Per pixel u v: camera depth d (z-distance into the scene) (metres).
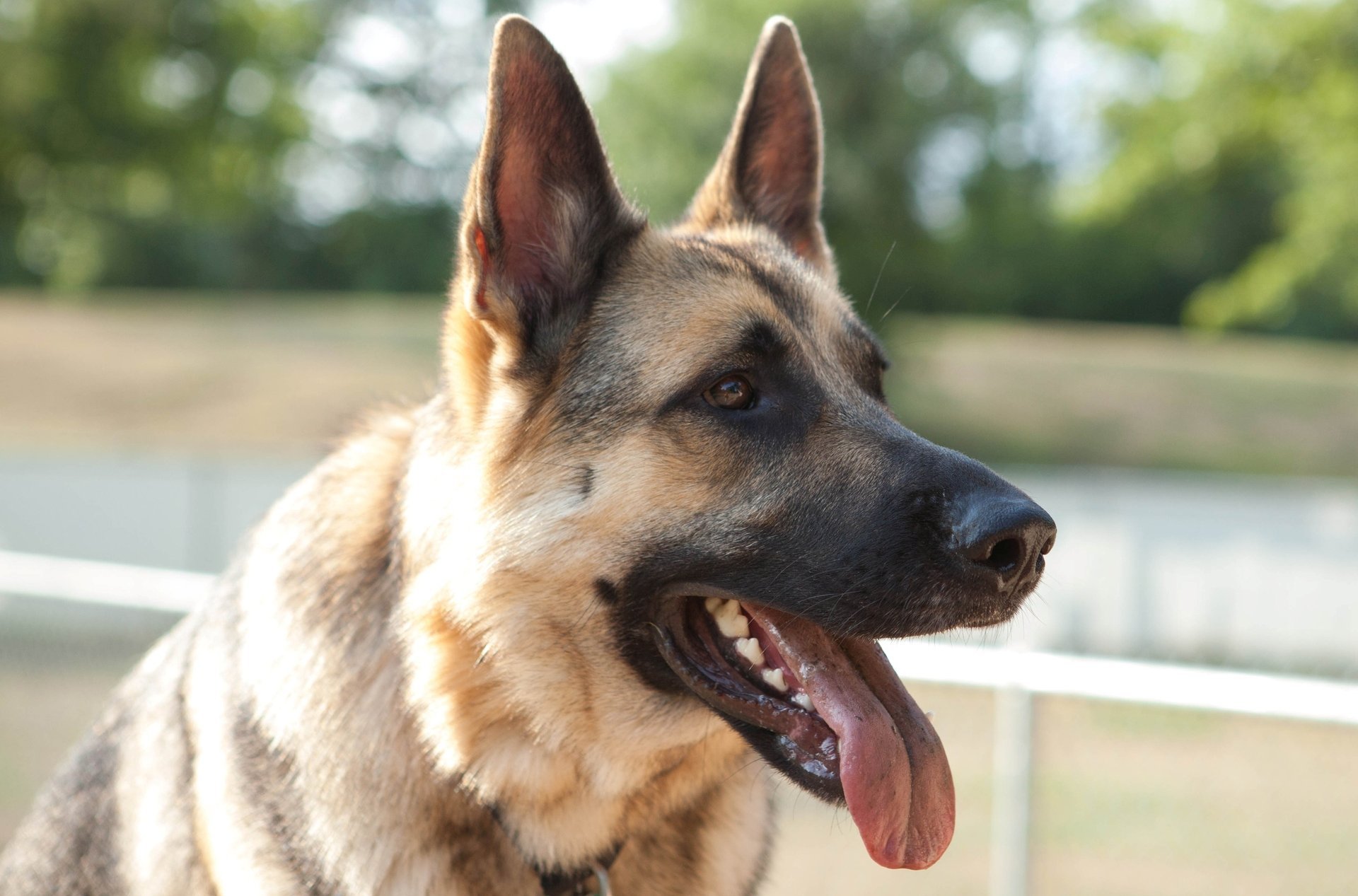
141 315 32.03
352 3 30.84
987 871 5.30
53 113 21.28
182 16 21.98
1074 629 10.29
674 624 2.93
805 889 5.31
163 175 23.31
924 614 2.76
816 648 2.96
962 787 5.37
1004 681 4.40
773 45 3.70
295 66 25.30
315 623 2.91
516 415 2.89
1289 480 20.69
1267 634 9.92
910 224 26.08
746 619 3.04
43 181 23.08
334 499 3.11
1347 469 21.56
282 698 2.86
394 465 3.19
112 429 20.39
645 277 3.00
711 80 25.08
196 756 3.04
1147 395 25.67
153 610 6.07
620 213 3.02
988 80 26.58
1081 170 27.77
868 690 2.88
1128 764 4.52
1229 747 4.45
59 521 12.57
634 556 2.84
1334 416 24.36
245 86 23.84
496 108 2.82
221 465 12.31
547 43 2.89
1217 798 4.46
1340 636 9.70
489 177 2.83
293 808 2.79
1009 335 32.00
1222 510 10.18
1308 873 4.33
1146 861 4.46
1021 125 27.80
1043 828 4.50
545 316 2.96
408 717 2.85
